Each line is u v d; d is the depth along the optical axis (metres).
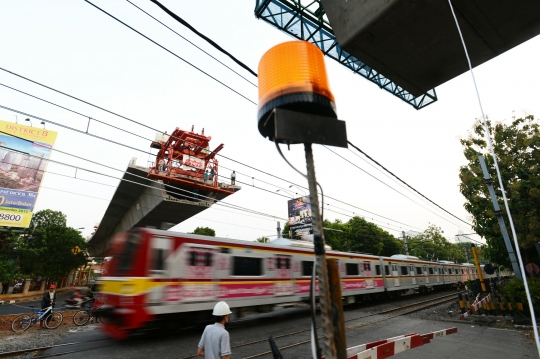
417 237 59.38
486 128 2.58
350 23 4.44
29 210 28.27
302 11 8.35
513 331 9.48
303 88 1.64
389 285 20.17
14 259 27.55
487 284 17.03
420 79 5.52
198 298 9.39
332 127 1.68
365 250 38.69
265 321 11.98
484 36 4.46
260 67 1.86
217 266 10.16
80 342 8.51
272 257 12.16
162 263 8.87
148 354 7.27
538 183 12.25
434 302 18.83
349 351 4.22
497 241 13.82
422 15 4.09
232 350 7.69
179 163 23.58
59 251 30.38
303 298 12.93
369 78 9.65
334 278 1.58
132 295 8.20
